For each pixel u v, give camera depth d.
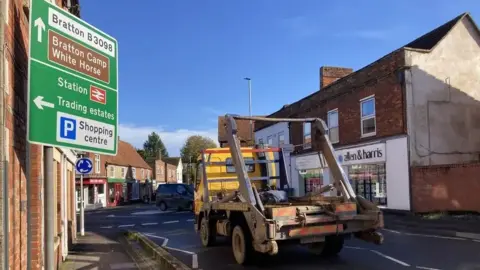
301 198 11.00
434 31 21.88
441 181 17.50
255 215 8.48
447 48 19.92
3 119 3.71
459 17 20.42
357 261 9.33
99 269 9.55
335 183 9.73
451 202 17.08
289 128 30.23
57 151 8.50
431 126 19.27
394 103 19.61
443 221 15.45
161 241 14.45
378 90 20.73
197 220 13.19
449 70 19.86
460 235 12.74
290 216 8.27
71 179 14.08
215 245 12.27
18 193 4.60
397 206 19.28
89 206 46.22
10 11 4.31
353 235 9.35
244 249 9.14
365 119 21.78
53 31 4.10
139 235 15.34
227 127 9.64
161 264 9.90
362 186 21.89
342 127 23.67
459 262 8.94
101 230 19.75
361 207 9.04
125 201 60.78
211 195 12.30
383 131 20.34
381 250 10.61
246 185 8.91
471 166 16.39
